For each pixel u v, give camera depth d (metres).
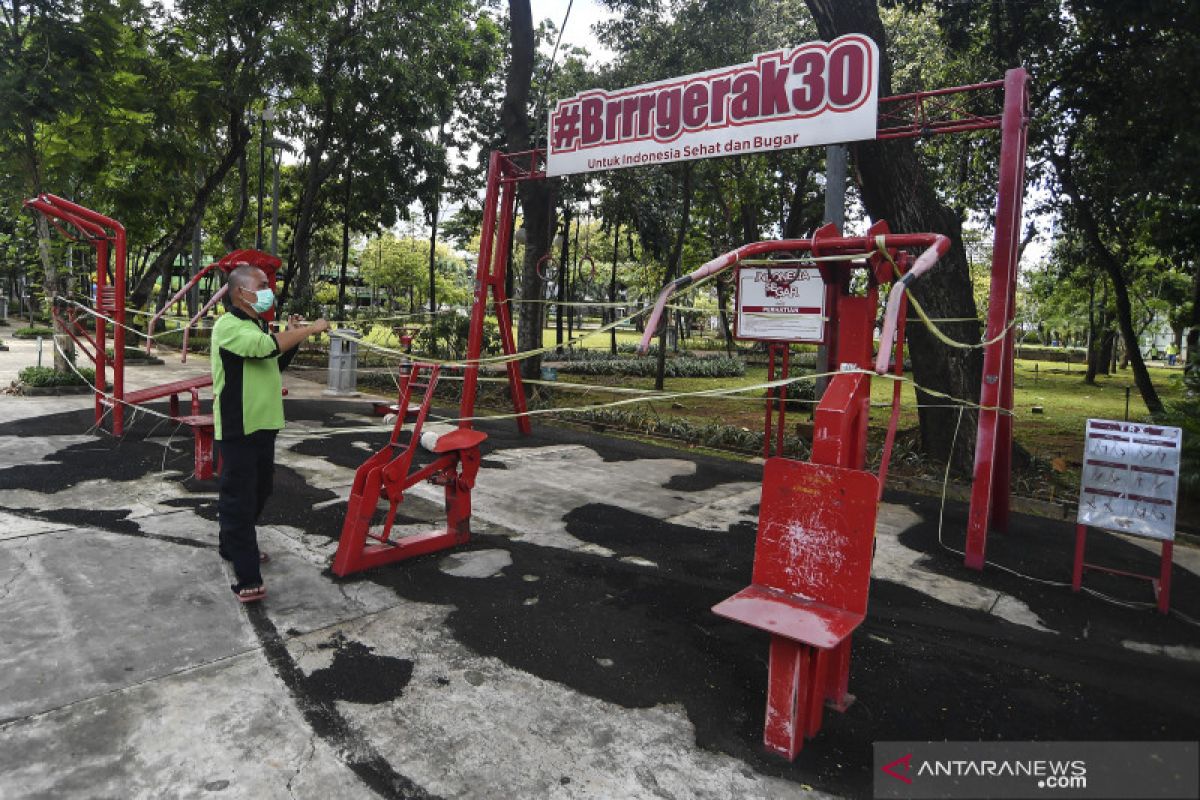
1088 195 11.35
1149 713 2.97
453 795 2.28
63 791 2.20
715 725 2.76
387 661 3.15
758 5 15.48
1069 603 4.20
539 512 5.70
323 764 2.41
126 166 13.62
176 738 2.50
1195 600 4.29
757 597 2.64
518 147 11.96
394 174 18.67
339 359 11.78
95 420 8.42
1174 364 42.81
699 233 25.88
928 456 7.60
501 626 3.57
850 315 3.21
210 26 14.62
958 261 7.23
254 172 24.48
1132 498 4.20
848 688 3.10
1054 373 29.52
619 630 3.58
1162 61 8.05
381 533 4.91
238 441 3.60
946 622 3.87
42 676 2.86
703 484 6.95
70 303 9.48
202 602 3.65
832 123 5.81
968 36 10.42
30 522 4.75
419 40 16.27
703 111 6.51
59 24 9.25
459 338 15.56
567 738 2.63
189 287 7.62
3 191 10.74
